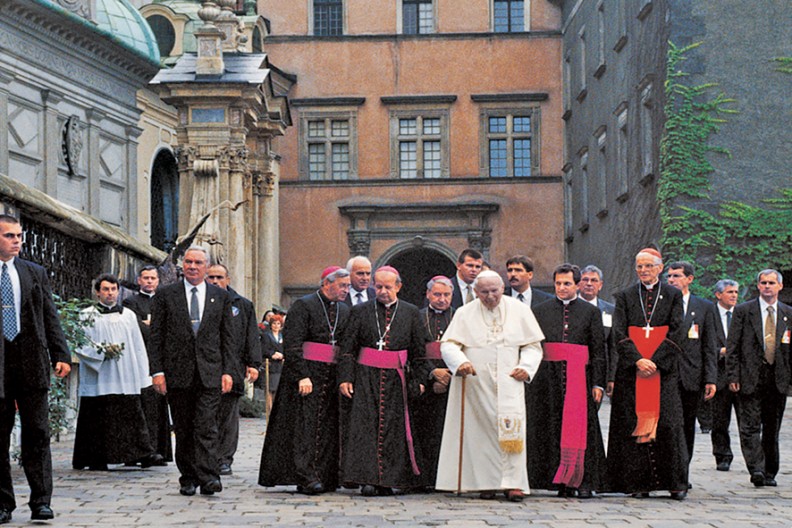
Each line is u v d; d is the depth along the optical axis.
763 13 41.41
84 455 19.52
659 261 16.25
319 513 13.80
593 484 15.84
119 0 45.25
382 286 16.20
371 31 65.75
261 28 63.88
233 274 37.66
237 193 37.97
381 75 65.44
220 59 37.97
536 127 65.12
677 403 15.91
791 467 20.14
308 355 16.30
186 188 37.84
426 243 64.75
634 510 14.27
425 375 16.31
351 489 16.66
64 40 38.97
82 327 19.47
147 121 51.19
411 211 64.62
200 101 37.75
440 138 65.31
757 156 41.16
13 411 12.91
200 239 35.19
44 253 23.86
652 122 44.38
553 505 14.81
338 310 16.44
